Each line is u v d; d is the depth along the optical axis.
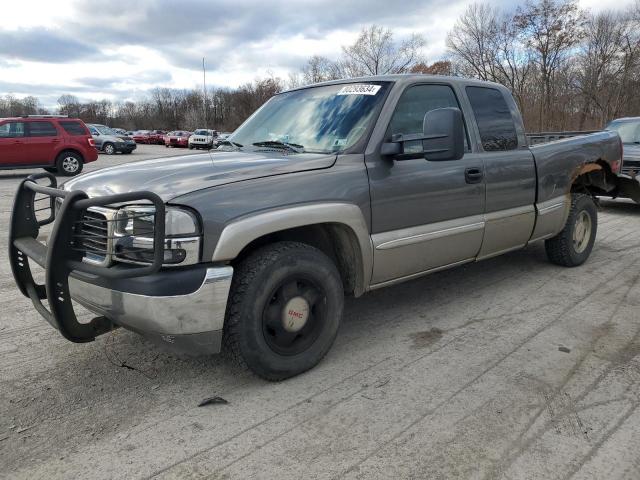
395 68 42.59
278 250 2.98
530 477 2.31
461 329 3.95
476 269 5.55
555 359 3.44
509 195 4.45
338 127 3.62
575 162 5.27
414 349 3.60
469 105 4.23
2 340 3.72
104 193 2.91
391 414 2.80
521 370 3.29
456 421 2.73
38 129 15.55
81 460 2.44
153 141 51.00
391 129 3.55
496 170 4.27
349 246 3.38
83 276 2.84
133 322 2.71
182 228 2.62
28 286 3.35
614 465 2.38
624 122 11.00
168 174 3.00
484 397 2.96
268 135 3.96
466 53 39.22
